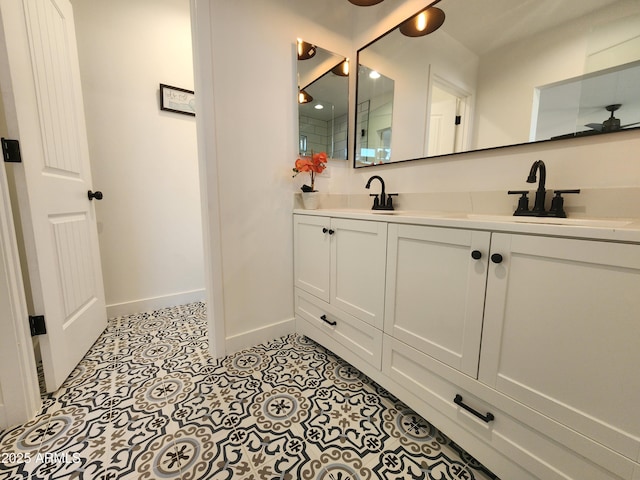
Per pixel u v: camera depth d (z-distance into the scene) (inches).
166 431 39.7
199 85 51.7
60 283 50.2
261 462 35.2
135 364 56.2
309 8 63.7
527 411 28.6
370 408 44.9
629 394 22.5
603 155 36.5
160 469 34.0
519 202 41.6
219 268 57.2
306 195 64.0
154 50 76.9
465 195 50.8
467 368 33.4
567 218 37.4
